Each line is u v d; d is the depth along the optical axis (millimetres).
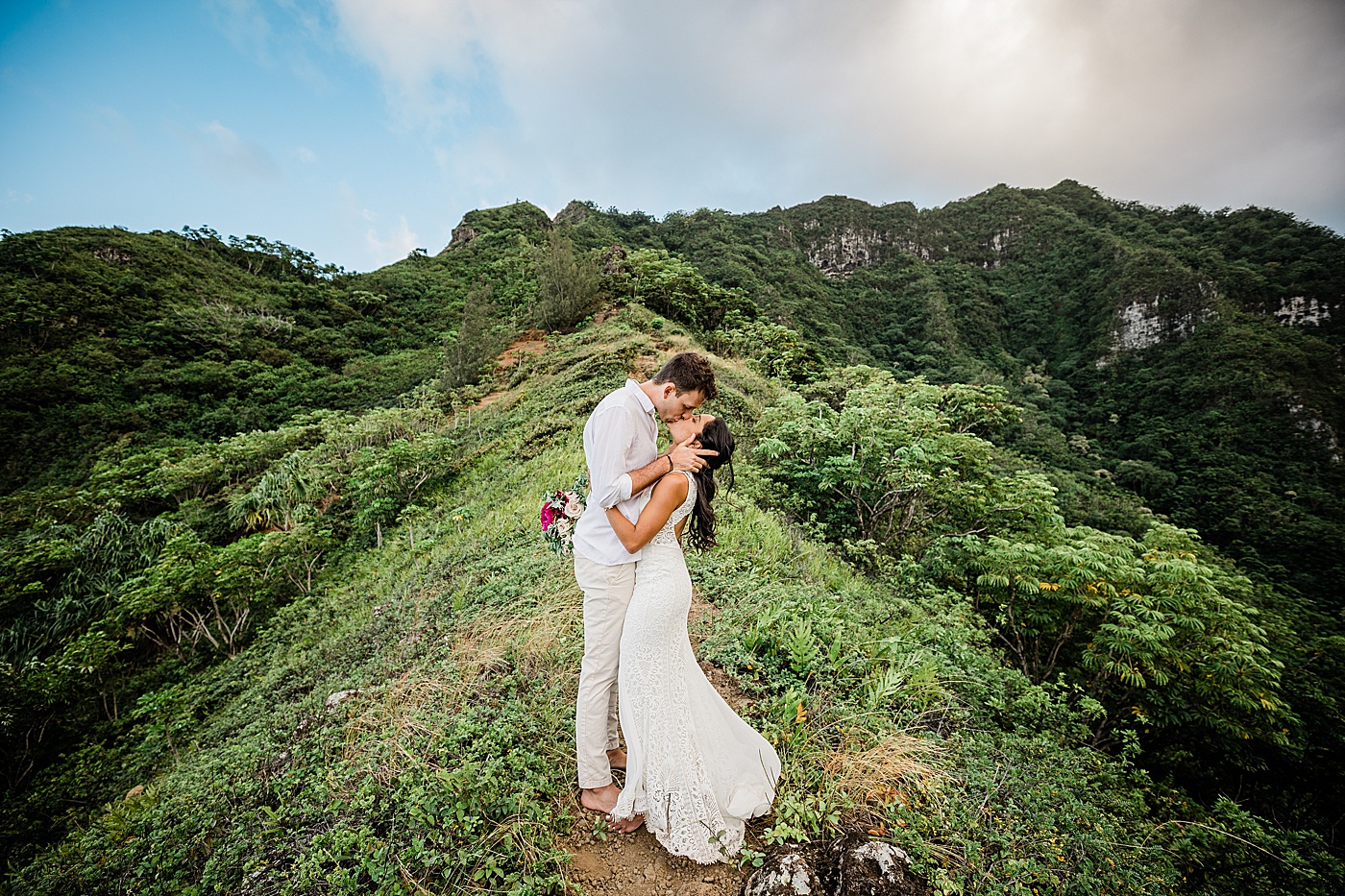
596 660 2525
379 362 45938
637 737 2430
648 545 2455
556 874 2326
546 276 26500
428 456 13320
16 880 3969
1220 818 4270
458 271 70750
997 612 8680
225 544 15906
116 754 7914
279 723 4691
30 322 39875
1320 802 7738
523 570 5781
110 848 3676
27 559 12531
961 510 10461
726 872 2357
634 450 2406
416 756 3092
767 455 10305
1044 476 10320
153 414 34250
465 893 2260
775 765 2664
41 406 33375
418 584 7246
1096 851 2674
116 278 50688
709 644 4016
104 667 9984
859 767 2842
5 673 9031
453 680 3963
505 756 2979
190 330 44844
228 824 3213
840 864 2258
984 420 14352
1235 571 19312
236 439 21297
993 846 2541
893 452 9594
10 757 8836
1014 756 3348
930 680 3873
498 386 20844
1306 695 9734
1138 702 7840
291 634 8812
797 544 6805
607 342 20562
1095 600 7926
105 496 18141
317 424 22750
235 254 68000
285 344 48438
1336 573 32719
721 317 27703
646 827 2574
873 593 6176
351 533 13430
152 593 10117
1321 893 3523
